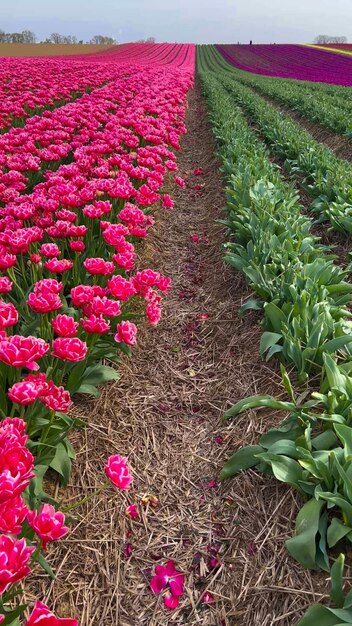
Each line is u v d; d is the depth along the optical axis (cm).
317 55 4919
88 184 428
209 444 324
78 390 318
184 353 419
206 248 623
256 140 1003
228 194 656
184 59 4750
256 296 459
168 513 278
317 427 293
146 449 318
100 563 246
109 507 275
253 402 295
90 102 941
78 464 294
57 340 213
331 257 469
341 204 621
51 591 229
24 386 187
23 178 451
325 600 215
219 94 1681
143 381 378
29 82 1227
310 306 368
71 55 4934
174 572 245
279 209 554
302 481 253
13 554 135
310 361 335
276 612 222
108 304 251
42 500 239
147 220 500
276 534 255
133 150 719
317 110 1358
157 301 310
